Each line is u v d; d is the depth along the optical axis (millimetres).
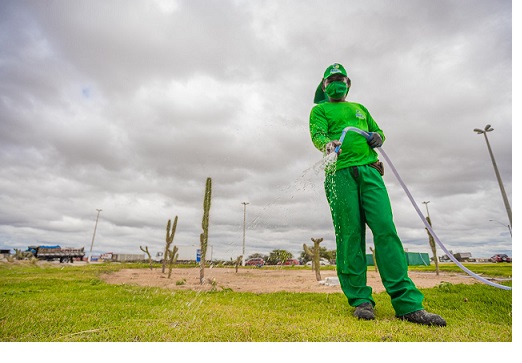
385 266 2850
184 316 2594
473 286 4355
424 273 9719
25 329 2143
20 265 12250
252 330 2170
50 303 3146
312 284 5781
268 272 9852
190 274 8875
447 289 4098
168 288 4965
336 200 3137
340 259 3100
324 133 3186
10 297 3646
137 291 4383
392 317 2797
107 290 4512
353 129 3186
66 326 2230
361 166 3111
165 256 9711
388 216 2949
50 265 14266
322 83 3740
